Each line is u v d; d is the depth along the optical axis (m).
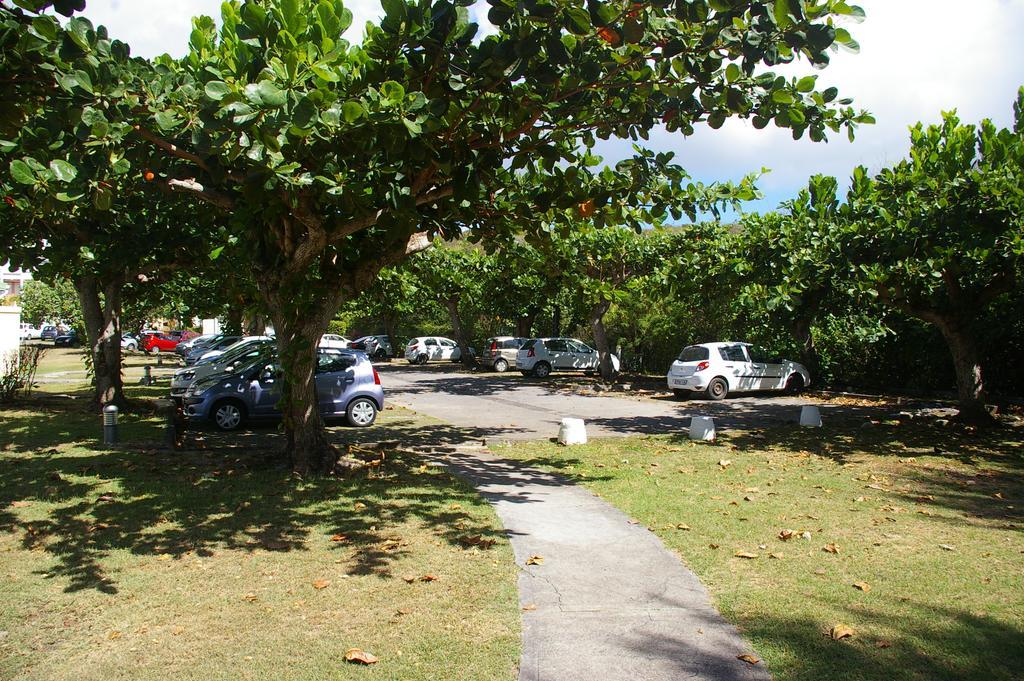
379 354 41.47
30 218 9.48
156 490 7.36
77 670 3.55
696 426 11.44
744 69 5.15
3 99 5.00
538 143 6.71
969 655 3.68
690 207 7.88
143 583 4.75
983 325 15.30
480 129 6.56
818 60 4.86
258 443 10.62
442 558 5.29
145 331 48.22
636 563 5.21
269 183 5.75
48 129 5.27
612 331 31.67
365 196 6.40
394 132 5.41
